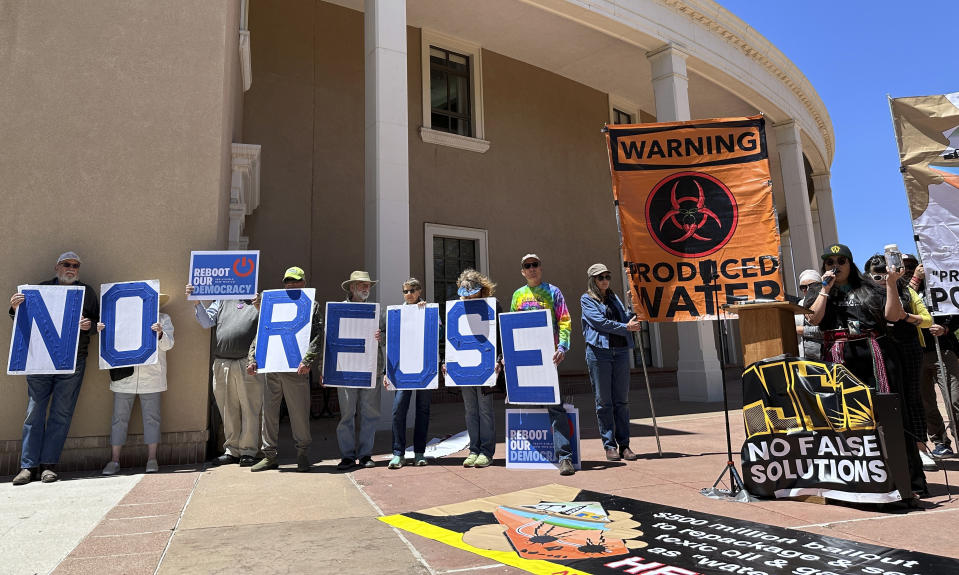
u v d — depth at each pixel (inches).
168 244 213.9
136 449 201.8
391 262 308.7
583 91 643.5
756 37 540.7
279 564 98.3
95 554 105.1
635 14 457.4
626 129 210.4
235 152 290.2
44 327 188.5
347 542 110.4
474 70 558.3
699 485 153.3
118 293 200.2
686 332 451.2
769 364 141.9
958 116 168.7
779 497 135.2
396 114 324.5
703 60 497.7
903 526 111.3
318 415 393.7
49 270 201.8
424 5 493.0
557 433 177.9
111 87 216.8
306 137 461.7
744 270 195.3
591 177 634.8
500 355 196.2
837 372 133.7
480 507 134.8
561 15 437.4
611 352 196.1
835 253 149.0
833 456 131.1
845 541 102.1
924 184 169.3
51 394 190.9
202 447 208.8
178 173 218.7
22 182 203.8
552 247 588.4
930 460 162.9
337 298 456.8
